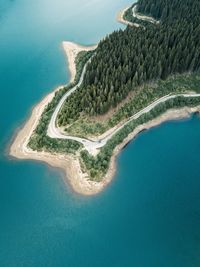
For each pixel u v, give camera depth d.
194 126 111.88
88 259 76.81
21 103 117.12
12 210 85.19
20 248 78.19
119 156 99.75
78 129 102.00
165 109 114.44
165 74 119.06
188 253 78.50
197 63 121.56
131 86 111.50
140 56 115.38
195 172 97.25
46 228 81.81
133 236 81.12
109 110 106.25
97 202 87.50
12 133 105.56
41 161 96.44
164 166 98.25
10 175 93.00
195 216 86.06
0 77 128.00
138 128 107.69
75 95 110.69
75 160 96.00
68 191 89.38
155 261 76.81
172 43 126.50
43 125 103.00
